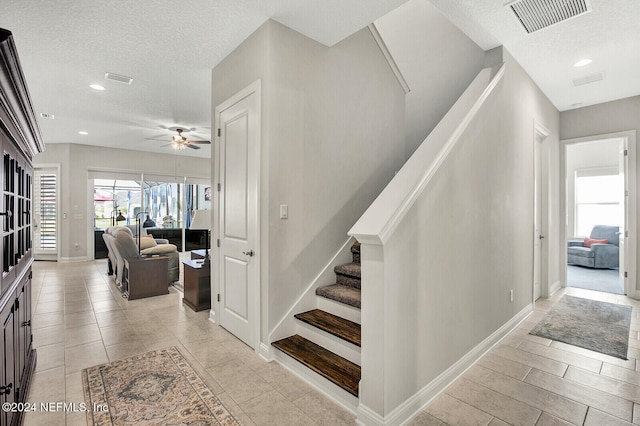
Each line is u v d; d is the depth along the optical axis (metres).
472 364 2.42
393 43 4.47
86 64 3.26
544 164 4.27
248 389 2.07
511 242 3.09
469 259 2.40
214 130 3.31
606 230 6.73
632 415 1.84
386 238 1.62
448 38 3.95
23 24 2.54
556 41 2.87
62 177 7.03
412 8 4.29
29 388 2.06
